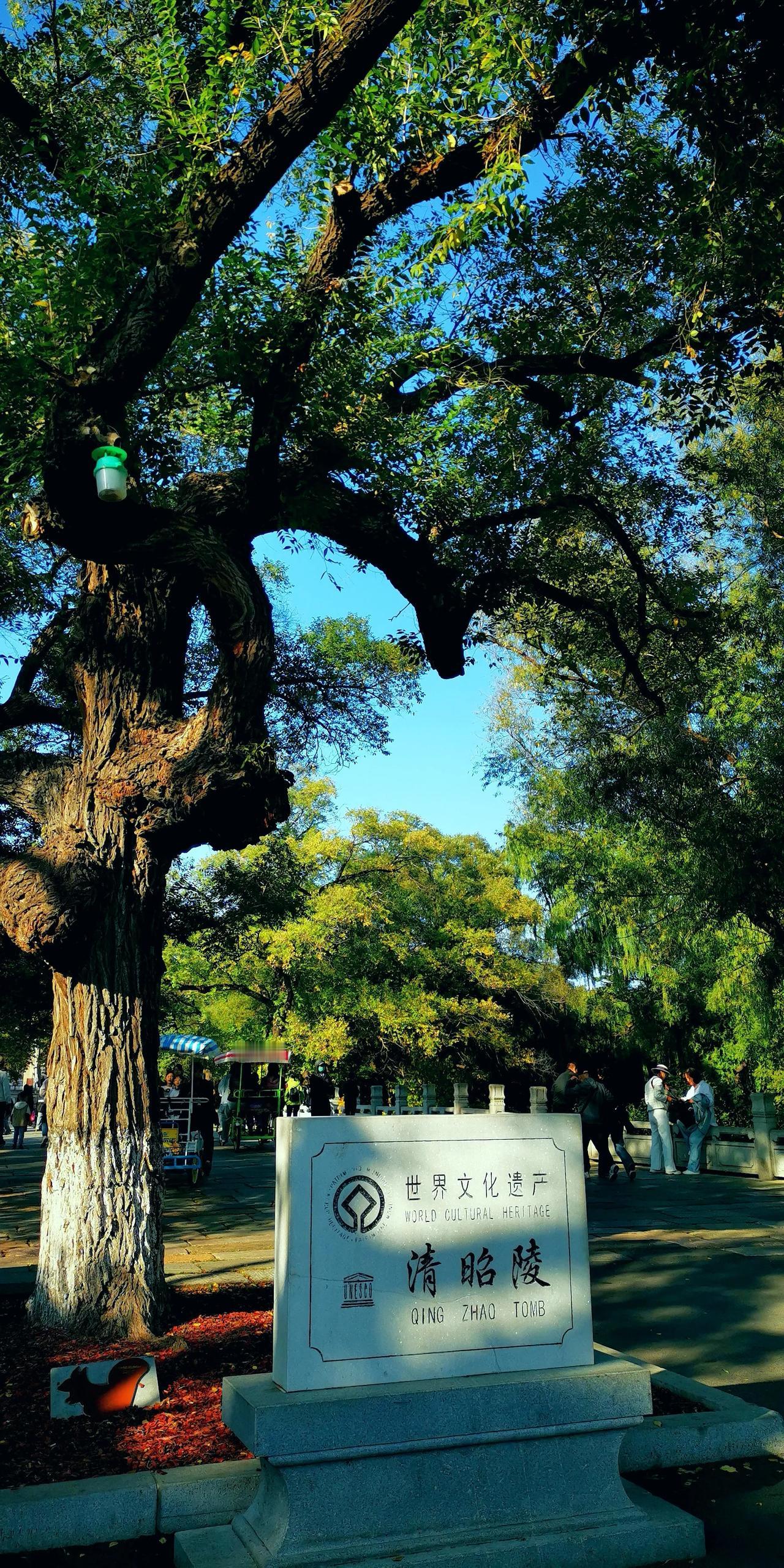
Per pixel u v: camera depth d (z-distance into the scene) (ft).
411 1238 13.53
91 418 18.52
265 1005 89.20
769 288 27.40
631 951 70.33
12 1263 31.65
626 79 22.61
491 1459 12.96
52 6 27.02
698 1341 22.39
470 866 93.61
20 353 20.72
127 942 22.35
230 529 22.95
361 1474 12.40
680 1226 37.60
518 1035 100.78
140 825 22.44
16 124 25.61
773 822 44.29
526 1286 13.94
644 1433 15.37
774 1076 63.52
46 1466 14.43
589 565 39.04
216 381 25.38
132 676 23.66
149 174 21.26
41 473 20.76
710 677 47.96
